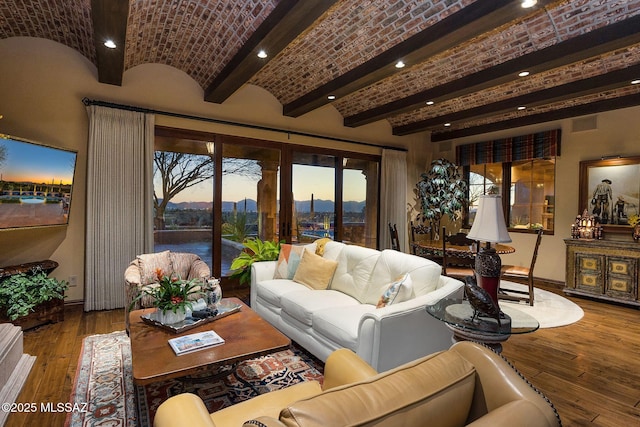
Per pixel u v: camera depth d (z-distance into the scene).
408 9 3.05
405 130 6.60
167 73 4.56
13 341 2.42
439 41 3.08
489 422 0.83
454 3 2.81
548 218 5.75
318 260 3.45
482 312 1.93
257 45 3.16
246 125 5.12
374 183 6.68
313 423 0.71
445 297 2.42
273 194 5.48
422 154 7.39
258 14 3.03
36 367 2.59
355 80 4.07
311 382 1.59
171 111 4.59
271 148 5.44
